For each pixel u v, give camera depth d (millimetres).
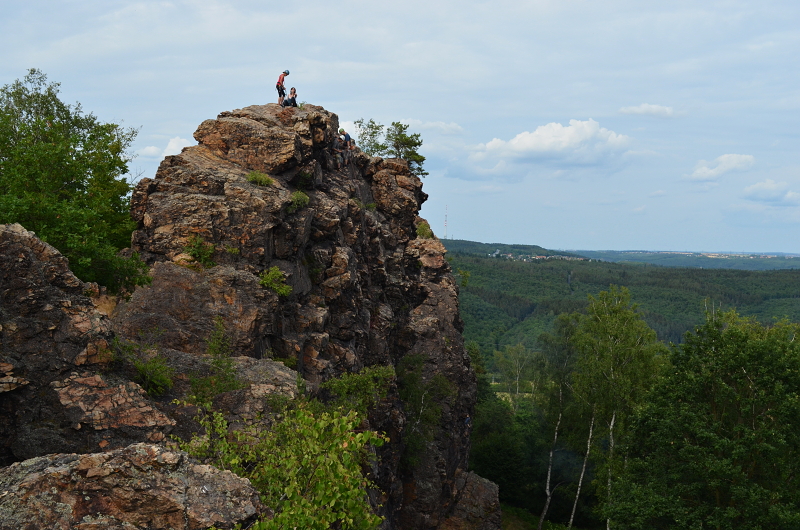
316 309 35781
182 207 31672
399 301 54781
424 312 58094
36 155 27781
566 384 73438
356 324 41625
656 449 40531
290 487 11977
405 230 61469
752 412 37281
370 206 54781
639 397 57062
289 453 13414
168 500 9570
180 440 16297
